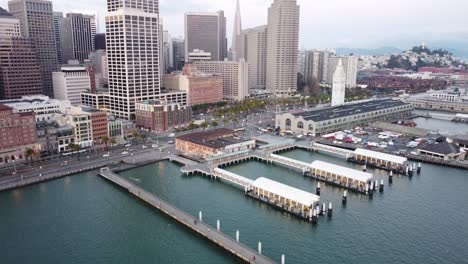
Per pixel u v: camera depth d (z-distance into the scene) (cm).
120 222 15125
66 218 15388
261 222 15100
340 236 13988
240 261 12381
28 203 16725
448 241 13575
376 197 17600
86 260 12512
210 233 13775
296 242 13550
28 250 13050
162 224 14988
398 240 13675
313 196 15775
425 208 16350
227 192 18300
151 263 12375
